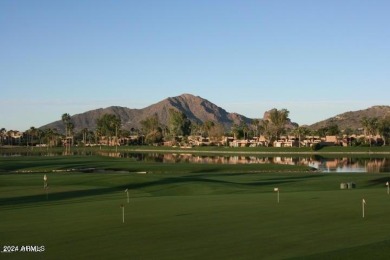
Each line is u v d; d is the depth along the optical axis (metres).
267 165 130.75
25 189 63.81
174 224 29.67
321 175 93.00
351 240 24.28
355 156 199.50
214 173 106.31
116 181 73.31
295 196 45.22
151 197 47.75
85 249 23.48
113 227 29.03
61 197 53.16
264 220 30.66
